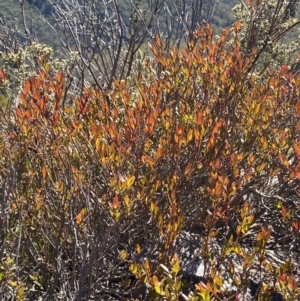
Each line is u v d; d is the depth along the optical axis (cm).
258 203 362
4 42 562
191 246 315
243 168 339
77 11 639
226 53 387
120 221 283
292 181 354
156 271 254
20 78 423
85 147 309
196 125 294
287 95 363
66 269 301
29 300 297
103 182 297
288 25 587
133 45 562
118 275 316
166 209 295
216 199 268
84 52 655
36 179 305
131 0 597
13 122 341
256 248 245
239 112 360
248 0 518
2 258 282
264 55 574
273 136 331
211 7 628
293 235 312
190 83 356
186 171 280
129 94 360
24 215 296
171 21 624
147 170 315
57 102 295
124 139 297
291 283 223
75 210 285
